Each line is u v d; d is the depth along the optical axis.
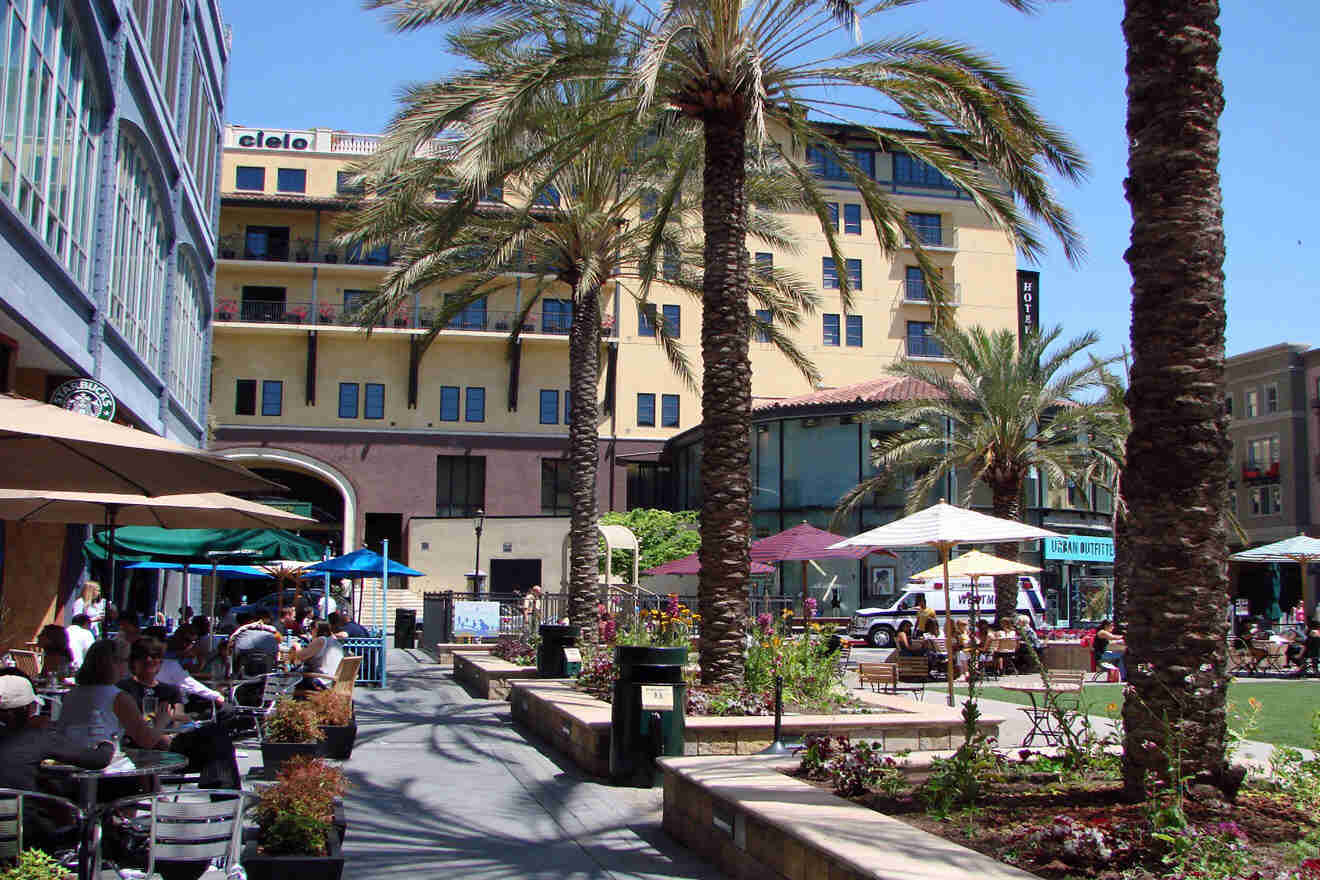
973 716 7.59
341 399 48.88
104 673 7.21
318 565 22.30
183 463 7.64
